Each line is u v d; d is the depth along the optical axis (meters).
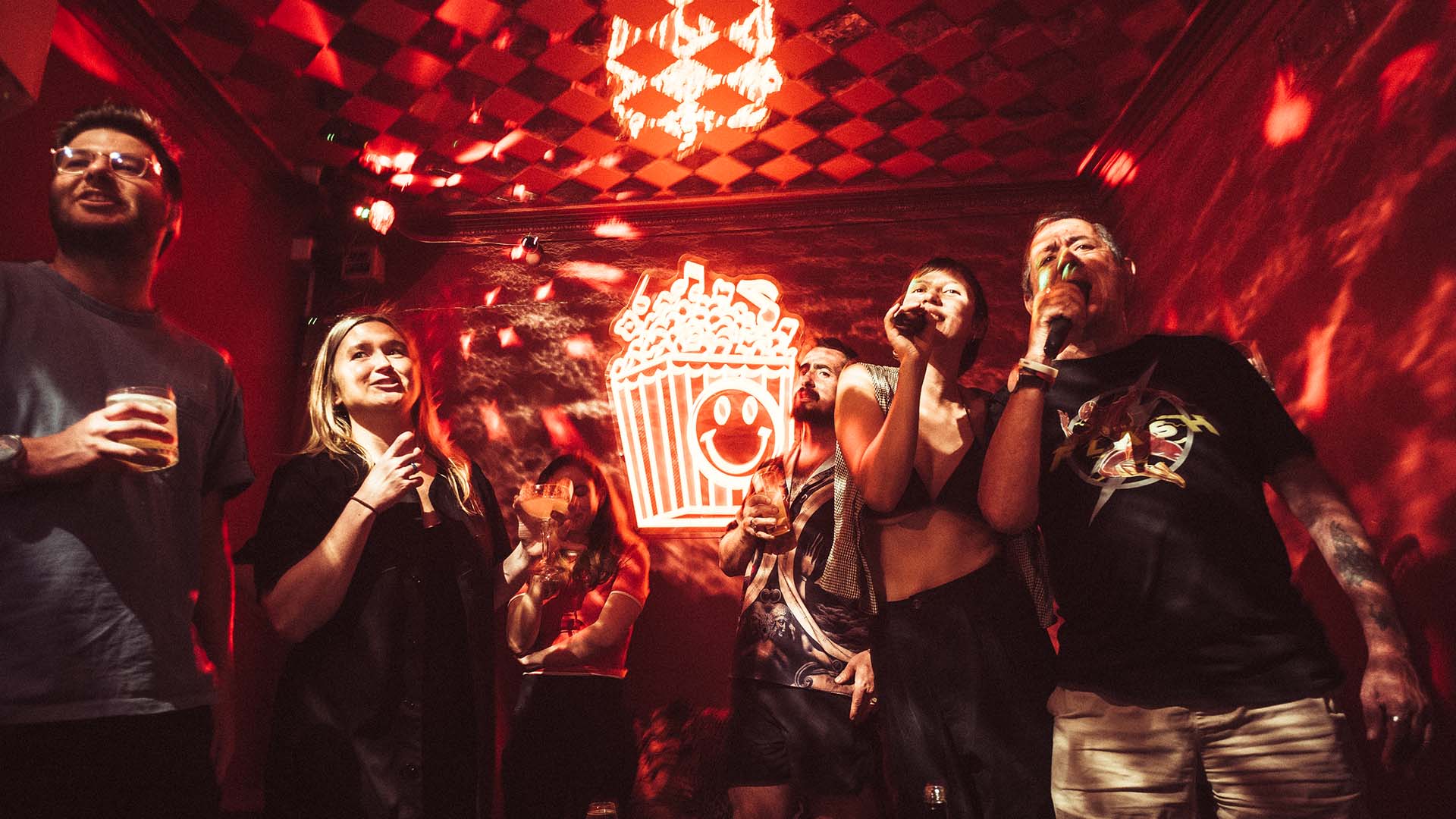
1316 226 2.83
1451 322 2.28
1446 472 2.28
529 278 4.58
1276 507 3.02
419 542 2.03
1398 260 2.47
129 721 1.42
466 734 1.95
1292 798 1.44
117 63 3.17
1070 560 1.66
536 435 4.38
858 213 4.55
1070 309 1.71
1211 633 1.51
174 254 3.49
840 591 1.79
